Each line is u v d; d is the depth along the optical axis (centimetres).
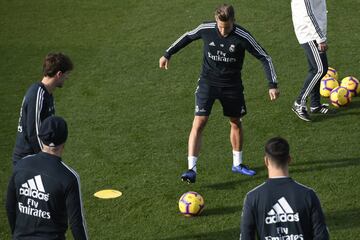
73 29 2045
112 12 2161
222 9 1159
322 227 766
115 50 1905
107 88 1694
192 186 1272
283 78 1712
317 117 1530
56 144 827
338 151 1380
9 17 2139
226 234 1117
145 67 1802
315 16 1448
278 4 2161
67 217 848
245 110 1277
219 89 1251
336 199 1209
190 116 1545
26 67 1819
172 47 1265
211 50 1222
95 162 1368
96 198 1238
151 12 2148
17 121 1546
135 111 1577
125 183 1288
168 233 1127
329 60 1803
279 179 775
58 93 1672
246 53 1855
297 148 1399
